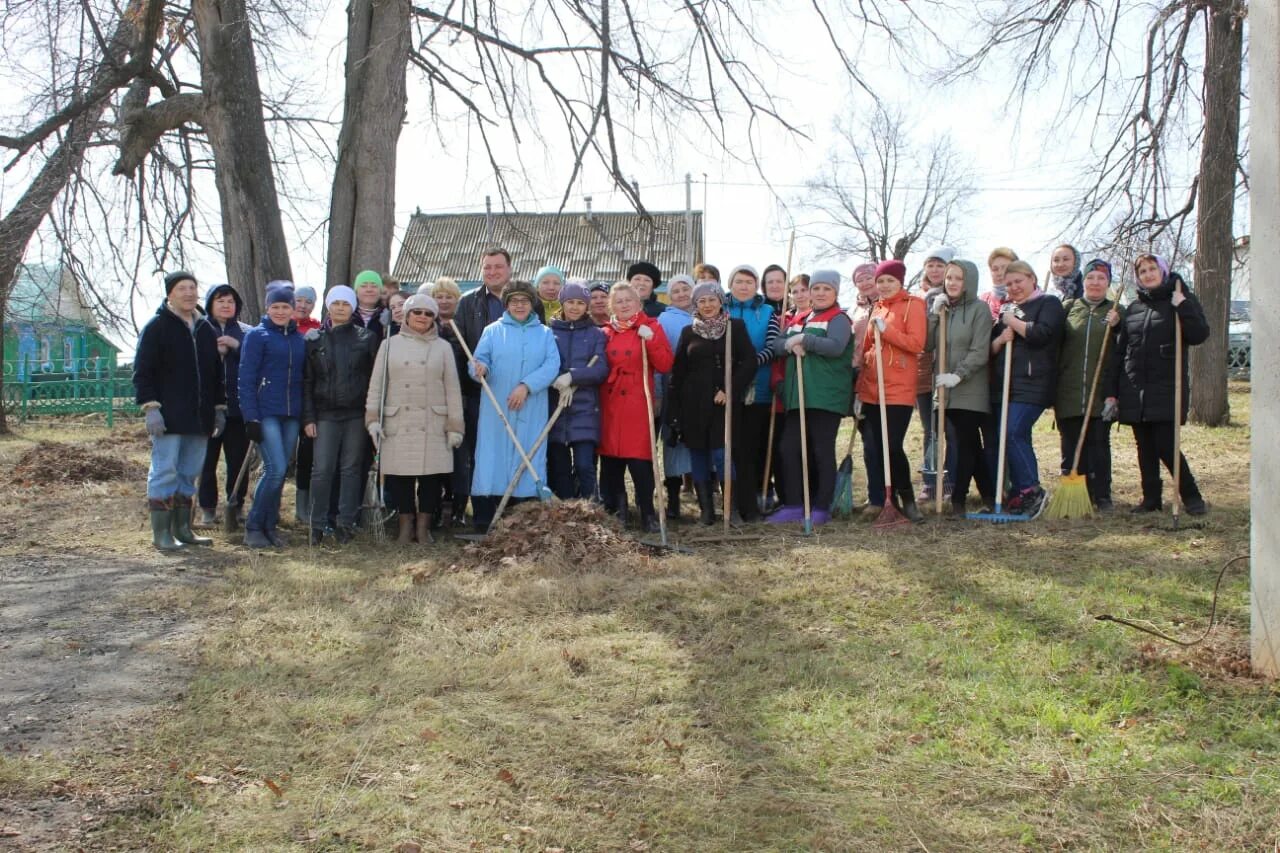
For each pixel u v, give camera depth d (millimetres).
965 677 4684
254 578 6645
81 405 22875
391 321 8250
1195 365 14398
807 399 8031
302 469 8578
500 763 3920
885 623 5480
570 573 6551
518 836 3404
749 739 4109
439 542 7844
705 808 3578
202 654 5156
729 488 7840
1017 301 8023
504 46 11930
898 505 8305
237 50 10859
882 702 4434
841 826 3449
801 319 8391
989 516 7859
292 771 3863
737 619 5637
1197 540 6844
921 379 8938
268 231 11055
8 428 19781
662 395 8875
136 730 4227
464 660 5035
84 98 12133
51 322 16391
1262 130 4336
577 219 35875
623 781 3789
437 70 12477
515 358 7902
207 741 4102
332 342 7848
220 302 8164
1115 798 3596
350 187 10859
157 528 7594
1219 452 11344
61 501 10188
